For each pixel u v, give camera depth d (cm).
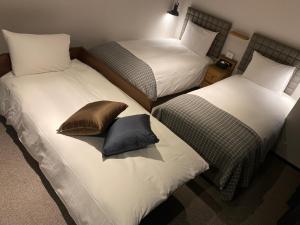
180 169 182
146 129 182
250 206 238
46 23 293
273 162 307
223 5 381
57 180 170
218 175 235
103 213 141
